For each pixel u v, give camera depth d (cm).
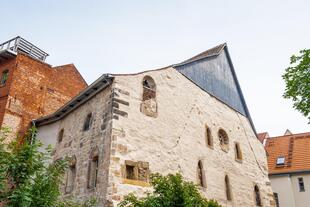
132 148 1210
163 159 1315
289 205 2381
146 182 1195
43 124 1788
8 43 2077
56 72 2222
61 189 1340
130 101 1295
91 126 1336
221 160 1673
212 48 2202
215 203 904
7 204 662
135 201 854
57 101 2159
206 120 1692
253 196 1805
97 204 1092
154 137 1322
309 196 2353
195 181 1434
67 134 1527
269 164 2611
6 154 719
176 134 1438
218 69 2016
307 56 1340
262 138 2908
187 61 1738
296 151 2622
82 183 1244
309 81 1328
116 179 1107
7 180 693
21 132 1848
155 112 1384
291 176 2469
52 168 780
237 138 1906
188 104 1603
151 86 1440
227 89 2027
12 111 1850
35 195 683
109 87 1300
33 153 730
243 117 2072
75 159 1363
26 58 2033
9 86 1891
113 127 1184
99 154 1205
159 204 794
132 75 1355
